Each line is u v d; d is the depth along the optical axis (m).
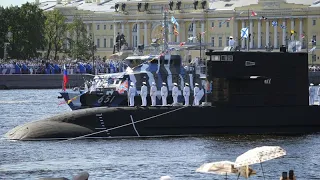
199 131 141.62
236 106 142.38
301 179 104.19
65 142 133.12
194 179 104.06
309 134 142.62
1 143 132.12
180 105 146.12
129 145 130.88
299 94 143.50
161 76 181.38
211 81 143.00
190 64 197.38
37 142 133.00
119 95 183.88
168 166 112.88
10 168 112.38
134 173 108.44
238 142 133.12
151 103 170.12
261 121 142.38
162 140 136.38
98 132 137.88
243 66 141.62
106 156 121.19
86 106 186.62
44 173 109.12
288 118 143.12
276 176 105.31
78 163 115.62
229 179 103.38
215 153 122.88
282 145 129.62
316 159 117.19
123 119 139.88
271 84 142.38
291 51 149.12
